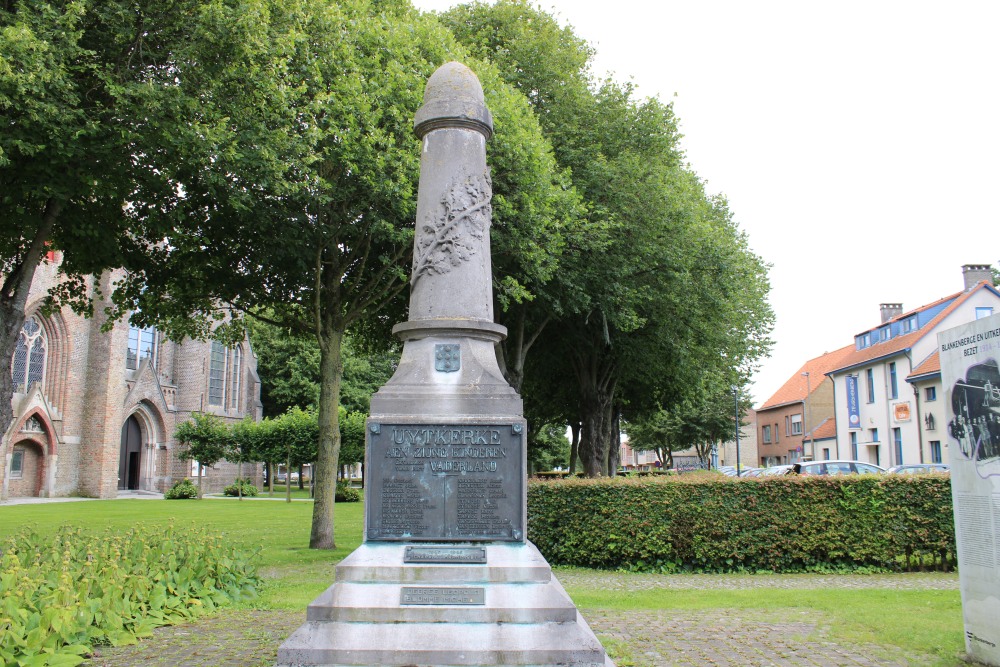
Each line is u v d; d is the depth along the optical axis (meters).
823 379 57.09
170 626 8.30
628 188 21.28
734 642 7.73
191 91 11.73
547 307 21.28
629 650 7.38
